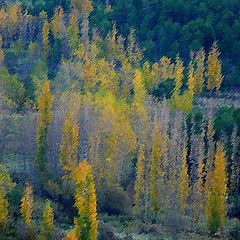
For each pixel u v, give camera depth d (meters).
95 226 160.25
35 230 173.75
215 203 193.12
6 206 173.25
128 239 177.75
